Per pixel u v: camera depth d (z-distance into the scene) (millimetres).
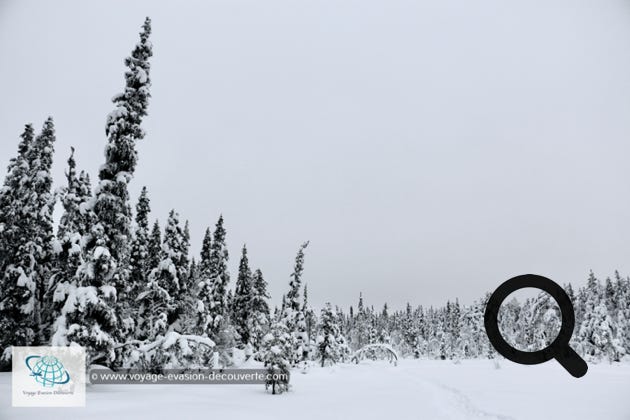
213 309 40781
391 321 131250
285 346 26844
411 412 19188
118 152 24516
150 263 38469
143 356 25109
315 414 18047
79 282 22750
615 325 59281
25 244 28375
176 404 18875
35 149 30469
